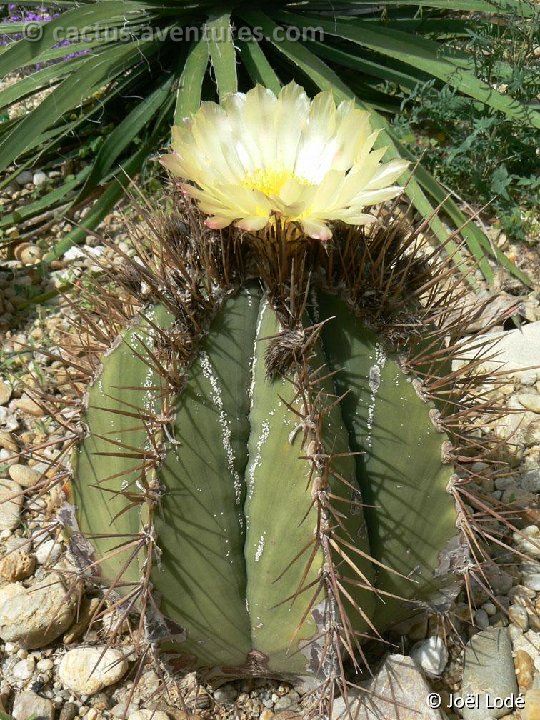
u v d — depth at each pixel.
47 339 0.37
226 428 0.20
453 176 0.44
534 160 0.45
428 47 0.46
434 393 0.21
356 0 0.49
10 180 0.44
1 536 0.29
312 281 0.20
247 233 0.19
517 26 0.44
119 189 0.41
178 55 0.48
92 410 0.21
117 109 0.50
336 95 0.42
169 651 0.21
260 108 0.21
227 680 0.24
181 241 0.21
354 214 0.19
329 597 0.19
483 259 0.38
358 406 0.20
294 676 0.22
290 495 0.19
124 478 0.20
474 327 0.36
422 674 0.23
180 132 0.20
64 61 0.47
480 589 0.26
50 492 0.30
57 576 0.27
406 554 0.21
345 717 0.22
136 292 0.21
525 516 0.29
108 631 0.24
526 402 0.33
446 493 0.21
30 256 0.42
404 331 0.20
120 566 0.21
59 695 0.25
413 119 0.43
